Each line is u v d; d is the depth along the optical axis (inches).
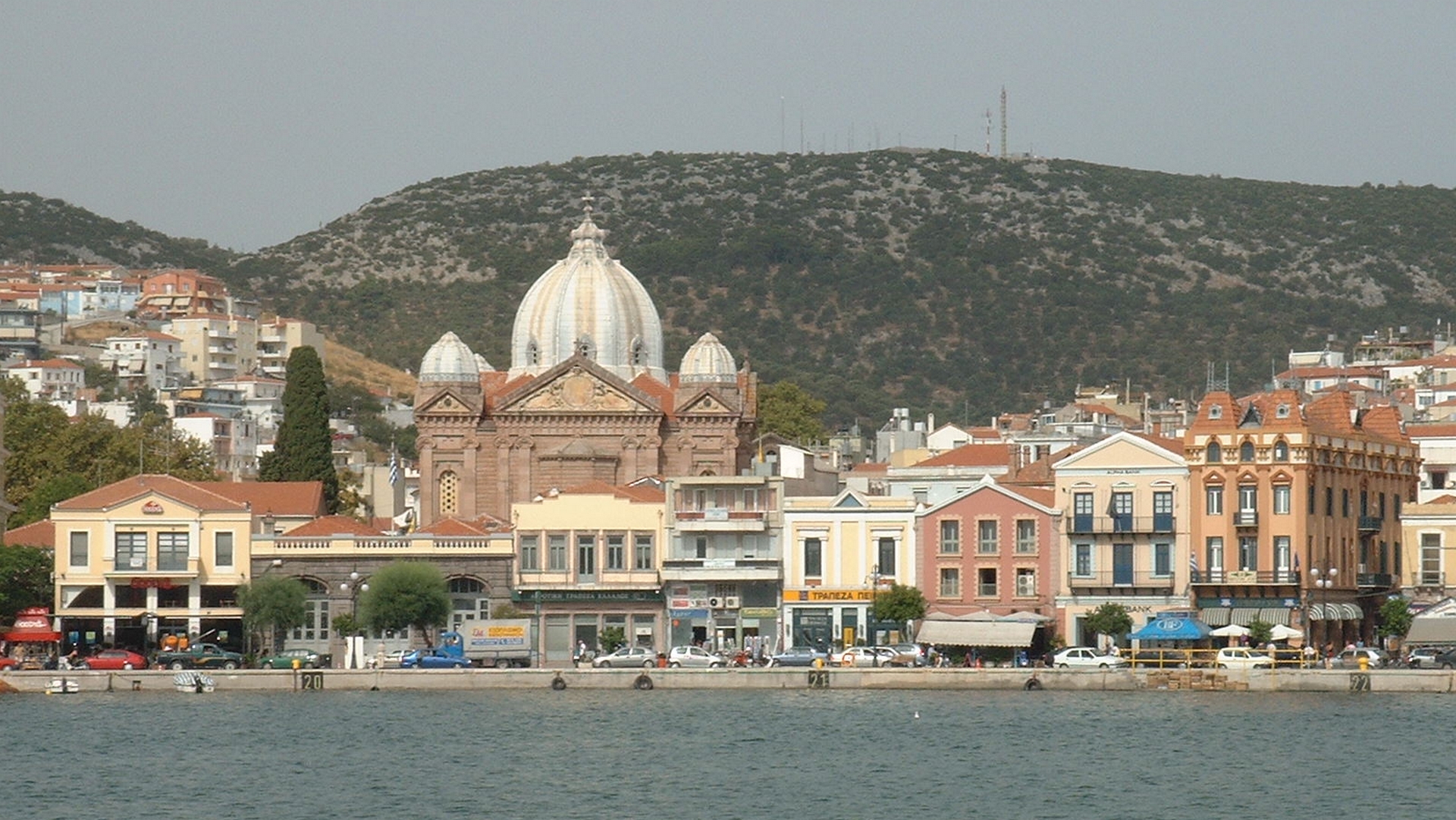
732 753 6284.5
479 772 5954.7
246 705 7539.4
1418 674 7746.1
